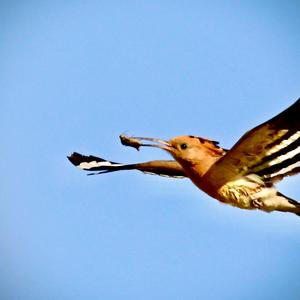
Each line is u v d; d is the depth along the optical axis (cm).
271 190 1138
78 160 1302
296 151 1097
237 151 1121
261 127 1080
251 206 1152
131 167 1273
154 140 1194
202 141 1188
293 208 1140
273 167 1122
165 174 1261
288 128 1080
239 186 1145
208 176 1157
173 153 1180
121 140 1201
